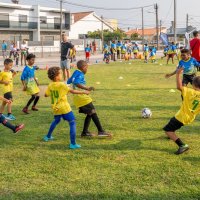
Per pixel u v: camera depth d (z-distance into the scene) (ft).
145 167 16.89
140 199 13.65
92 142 21.08
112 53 108.58
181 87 18.70
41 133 23.27
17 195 14.21
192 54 36.99
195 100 18.26
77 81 21.08
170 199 13.62
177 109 30.27
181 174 15.98
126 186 14.84
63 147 20.22
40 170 16.76
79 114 28.84
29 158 18.44
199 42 36.70
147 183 15.11
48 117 28.02
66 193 14.30
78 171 16.55
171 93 39.50
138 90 42.11
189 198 13.71
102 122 25.91
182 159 17.93
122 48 114.21
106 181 15.37
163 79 54.29
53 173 16.37
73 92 20.39
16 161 18.03
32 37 206.18
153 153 18.89
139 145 20.30
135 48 122.31
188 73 30.25
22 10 198.08
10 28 192.03
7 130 24.12
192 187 14.66
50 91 20.40
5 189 14.76
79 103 21.62
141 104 32.81
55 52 179.93
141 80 53.06
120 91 41.32
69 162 17.74
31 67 29.66
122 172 16.34
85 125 22.13
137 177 15.75
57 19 217.77
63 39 49.14
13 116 27.81
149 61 105.29
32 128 24.61
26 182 15.43
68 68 49.55
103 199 13.73
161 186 14.80
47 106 32.53
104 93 39.73
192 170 16.46
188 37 100.68
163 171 16.37
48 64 95.09
